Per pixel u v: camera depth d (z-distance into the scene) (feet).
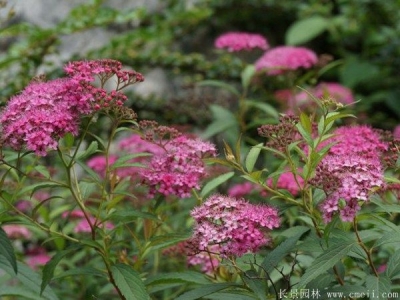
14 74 4.68
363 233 2.60
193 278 2.65
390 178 2.45
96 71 2.61
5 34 4.52
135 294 2.53
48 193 4.09
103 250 2.64
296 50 4.26
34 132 2.49
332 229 2.47
